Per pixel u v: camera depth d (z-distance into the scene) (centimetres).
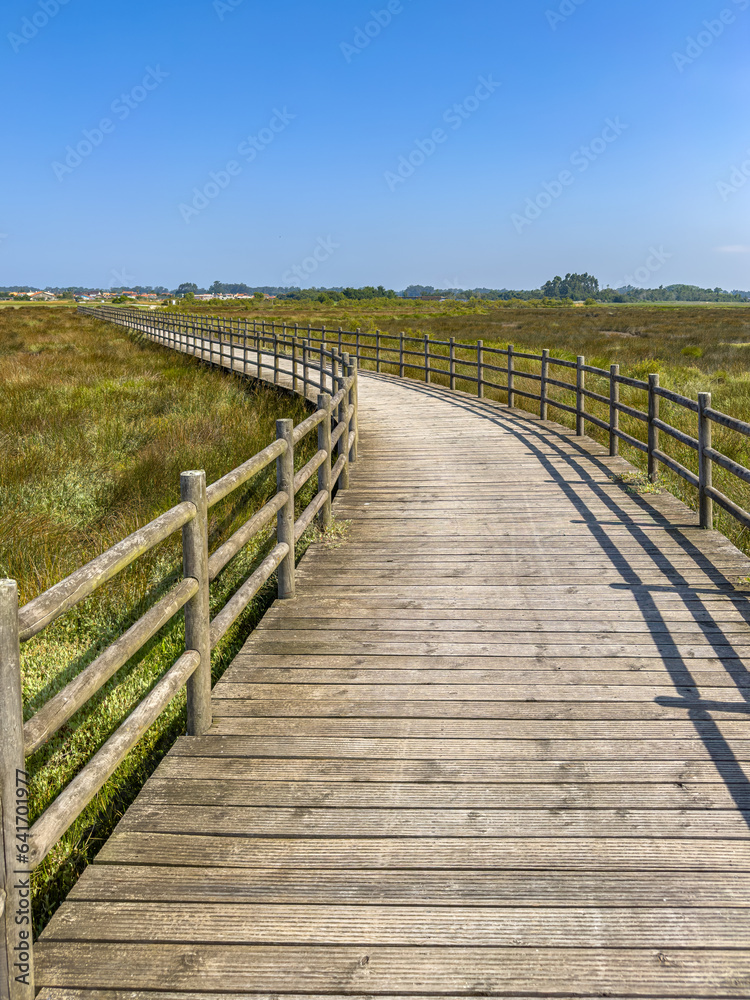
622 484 850
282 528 529
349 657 440
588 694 393
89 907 253
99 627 526
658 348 3347
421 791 316
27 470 979
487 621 488
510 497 807
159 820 298
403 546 648
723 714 372
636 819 297
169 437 1127
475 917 248
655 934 240
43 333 4234
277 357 1677
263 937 241
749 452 980
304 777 326
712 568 575
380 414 1452
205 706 363
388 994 220
